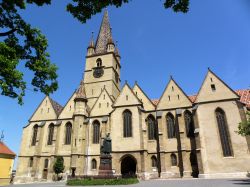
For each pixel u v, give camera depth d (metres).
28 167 65.38
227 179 41.53
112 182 36.34
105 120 61.62
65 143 64.62
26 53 15.65
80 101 66.06
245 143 49.69
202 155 51.44
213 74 58.06
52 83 16.73
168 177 53.56
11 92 13.82
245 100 59.12
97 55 84.69
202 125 53.97
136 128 57.97
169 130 58.25
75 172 58.09
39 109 72.00
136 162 54.94
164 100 61.69
